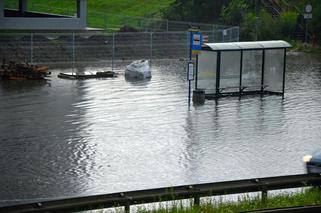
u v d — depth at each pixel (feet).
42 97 183.32
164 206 80.02
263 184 83.87
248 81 194.49
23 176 106.11
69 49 273.95
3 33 278.26
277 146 127.44
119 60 278.26
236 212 75.25
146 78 228.02
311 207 74.64
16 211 71.61
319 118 157.58
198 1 378.53
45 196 95.71
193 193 80.23
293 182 86.63
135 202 77.71
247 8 365.61
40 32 298.97
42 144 127.95
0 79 220.64
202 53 185.57
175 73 242.17
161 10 393.70
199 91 178.70
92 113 160.56
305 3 375.45
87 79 223.51
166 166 112.68
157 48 293.43
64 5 421.59
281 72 196.34
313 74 243.81
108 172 108.88
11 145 126.93
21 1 327.47
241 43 192.13
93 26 358.43
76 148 125.18
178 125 147.33
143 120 152.87
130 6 418.72
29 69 220.64
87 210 75.56
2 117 154.10
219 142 130.72
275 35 346.95
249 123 150.20
